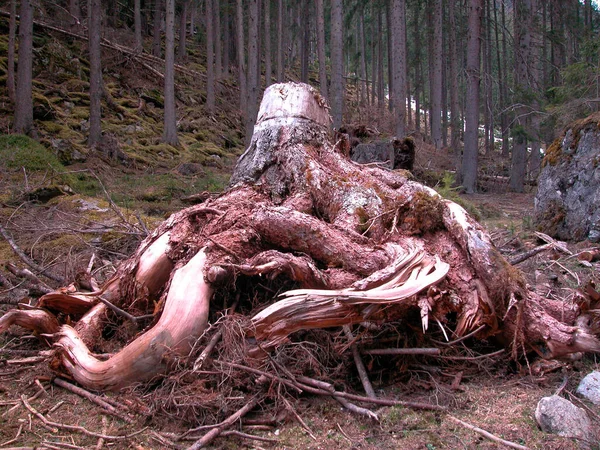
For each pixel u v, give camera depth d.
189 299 3.29
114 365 3.06
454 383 3.14
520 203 14.73
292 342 3.22
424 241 3.85
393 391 3.14
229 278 3.57
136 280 3.78
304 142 4.76
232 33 36.78
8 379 3.31
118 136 17.80
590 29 23.78
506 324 3.33
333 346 3.31
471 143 17.69
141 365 3.04
